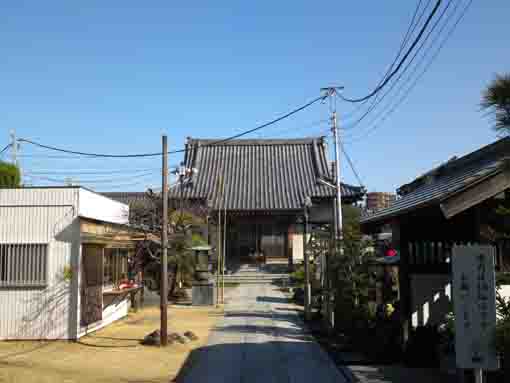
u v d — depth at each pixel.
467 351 6.90
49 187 14.21
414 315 11.22
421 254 11.00
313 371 10.53
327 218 25.16
